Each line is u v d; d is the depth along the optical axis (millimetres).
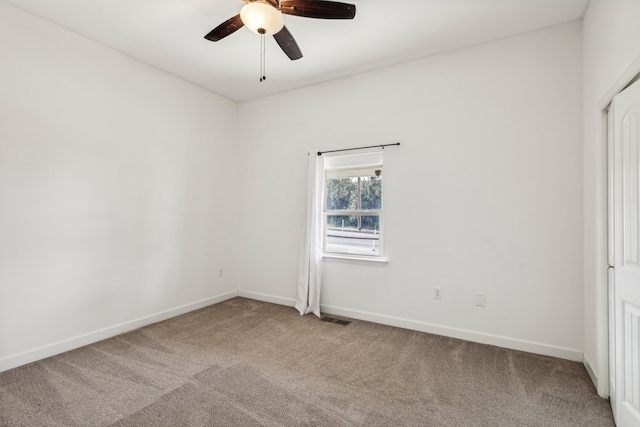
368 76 3508
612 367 1955
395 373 2361
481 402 2000
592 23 2258
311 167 3760
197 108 3914
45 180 2592
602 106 2061
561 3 2352
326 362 2533
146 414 1861
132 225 3227
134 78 3240
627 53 1671
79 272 2805
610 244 2008
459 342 2924
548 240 2648
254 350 2752
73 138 2764
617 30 1808
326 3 1956
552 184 2631
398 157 3316
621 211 1774
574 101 2557
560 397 2053
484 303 2898
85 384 2182
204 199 4008
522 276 2744
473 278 2943
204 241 4008
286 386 2178
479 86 2928
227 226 4340
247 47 3033
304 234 3852
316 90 3863
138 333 3119
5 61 2377
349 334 3115
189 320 3504
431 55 3148
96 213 2926
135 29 2744
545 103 2662
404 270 3281
